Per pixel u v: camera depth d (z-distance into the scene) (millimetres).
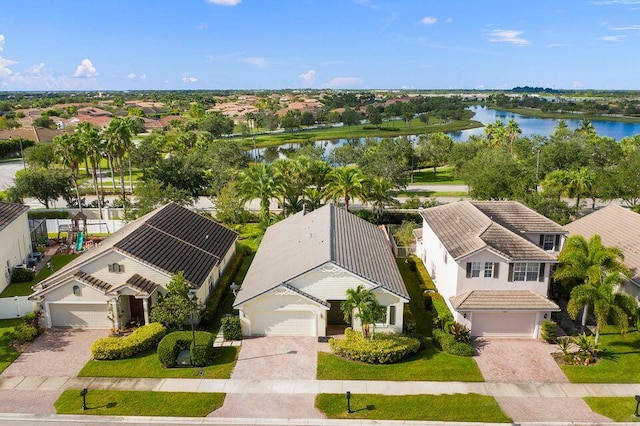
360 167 74812
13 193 62344
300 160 60938
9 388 26531
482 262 32062
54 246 52062
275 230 45812
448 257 34969
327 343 31031
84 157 63375
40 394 25969
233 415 24188
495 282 32375
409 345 29391
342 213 43844
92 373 27922
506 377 27406
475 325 32125
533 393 25922
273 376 27469
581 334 30828
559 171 62094
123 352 29375
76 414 24281
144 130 157000
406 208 63469
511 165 59219
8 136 122562
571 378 27266
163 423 23734
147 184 58312
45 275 44094
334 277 31109
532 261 31781
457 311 31188
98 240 52562
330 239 34312
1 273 40594
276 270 33969
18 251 44562
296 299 31203
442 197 74500
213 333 32625
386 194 59719
